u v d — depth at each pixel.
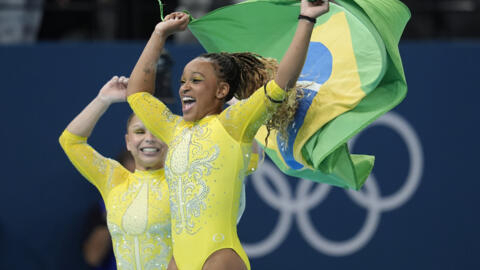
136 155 12.34
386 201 20.39
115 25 21.52
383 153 20.42
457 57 20.84
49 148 19.03
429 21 23.14
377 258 20.22
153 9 21.58
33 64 19.05
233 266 9.91
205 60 10.70
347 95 10.58
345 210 20.16
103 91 12.33
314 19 9.85
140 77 11.00
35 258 18.88
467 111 20.77
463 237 20.64
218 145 10.22
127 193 12.17
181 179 10.34
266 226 19.81
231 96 10.88
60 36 21.52
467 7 22.89
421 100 20.66
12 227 18.84
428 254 20.47
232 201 10.23
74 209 19.05
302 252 19.91
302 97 10.91
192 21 11.70
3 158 18.88
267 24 11.91
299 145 10.78
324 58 11.33
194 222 10.09
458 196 20.64
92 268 18.98
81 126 12.44
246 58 11.17
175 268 10.25
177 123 10.88
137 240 11.83
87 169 12.44
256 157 12.29
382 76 10.20
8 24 20.48
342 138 10.22
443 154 20.66
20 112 18.95
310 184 20.05
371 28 10.24
